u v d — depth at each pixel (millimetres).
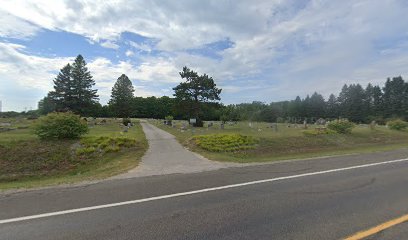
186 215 5348
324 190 7227
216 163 12359
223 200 6320
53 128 18266
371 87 93750
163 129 37500
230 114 61406
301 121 77500
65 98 63844
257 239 4316
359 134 31062
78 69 64688
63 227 4789
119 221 5047
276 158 15750
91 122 52188
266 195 6742
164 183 7988
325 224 4895
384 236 4422
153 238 4359
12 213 5477
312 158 13906
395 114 86312
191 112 47812
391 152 16562
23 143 17203
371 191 7117
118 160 14930
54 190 7242
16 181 13289
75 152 16484
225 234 4496
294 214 5406
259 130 34000
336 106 97500
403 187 7539
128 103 74938
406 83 88062
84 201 6234
